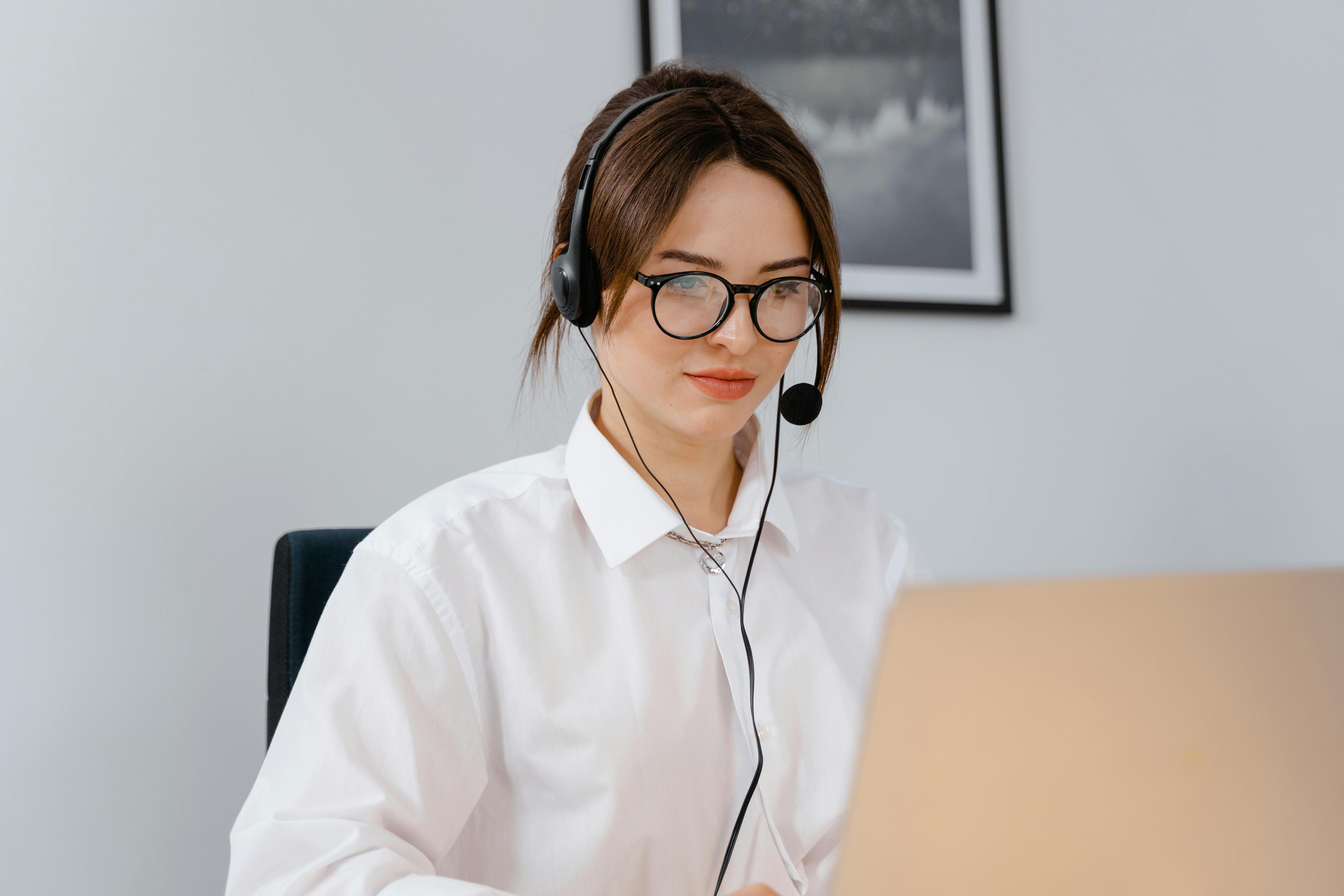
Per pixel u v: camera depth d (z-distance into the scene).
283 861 0.69
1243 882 0.43
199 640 1.37
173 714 1.35
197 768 1.36
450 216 1.53
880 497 1.76
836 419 1.73
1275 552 2.04
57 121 1.34
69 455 1.32
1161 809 0.42
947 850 0.39
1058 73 1.92
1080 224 1.93
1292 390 2.07
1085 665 0.40
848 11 1.75
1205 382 2.01
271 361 1.42
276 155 1.44
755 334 0.83
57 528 1.31
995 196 1.84
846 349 1.74
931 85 1.80
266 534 1.41
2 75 1.32
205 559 1.38
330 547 1.01
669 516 0.89
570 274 0.85
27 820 1.28
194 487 1.38
